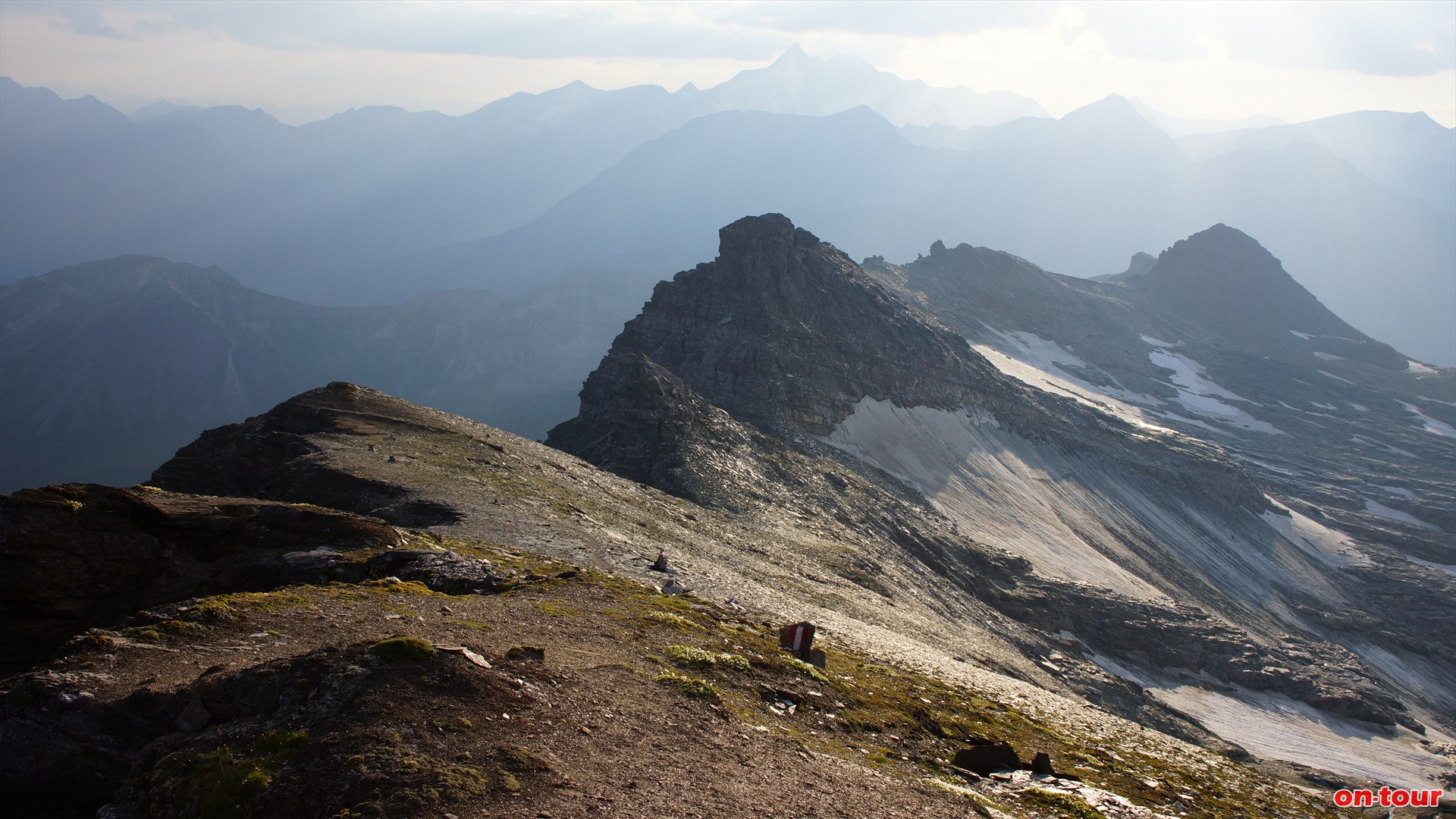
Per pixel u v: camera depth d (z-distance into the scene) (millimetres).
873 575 115062
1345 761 144125
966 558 169000
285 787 17547
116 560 39781
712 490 132250
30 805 21469
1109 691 133125
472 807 17094
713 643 34562
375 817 16328
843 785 22719
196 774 18562
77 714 22094
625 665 27906
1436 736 170625
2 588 36375
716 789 20266
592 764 19891
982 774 30000
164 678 23984
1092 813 27203
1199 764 44562
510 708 21266
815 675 34375
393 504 61219
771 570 89812
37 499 38844
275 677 21516
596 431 169875
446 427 93000
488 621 32188
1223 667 169875
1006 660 102188
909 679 44688
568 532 61531
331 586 35812
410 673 21219
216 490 75938
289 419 87062
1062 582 179750
